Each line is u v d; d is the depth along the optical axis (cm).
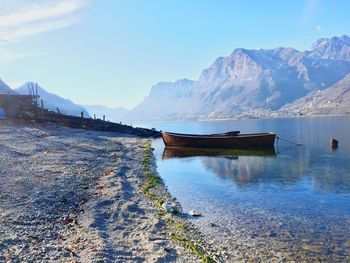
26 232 1390
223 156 4912
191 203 2247
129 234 1506
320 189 2700
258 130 12875
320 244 1553
